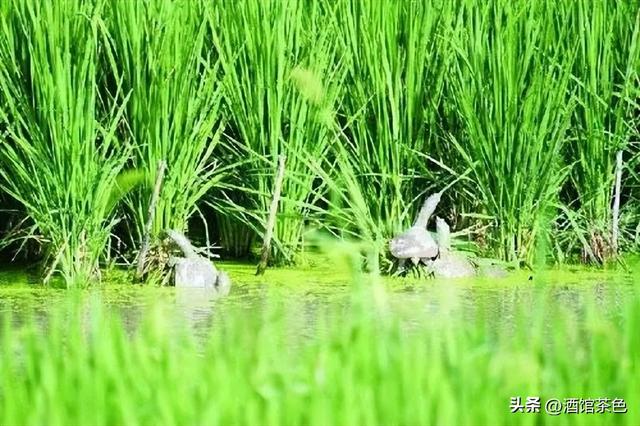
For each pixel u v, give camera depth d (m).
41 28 15.84
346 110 17.45
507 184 16.81
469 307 14.22
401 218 16.98
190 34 16.58
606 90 17.67
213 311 14.03
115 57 16.81
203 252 16.64
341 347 9.84
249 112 17.06
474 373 9.41
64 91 15.54
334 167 17.36
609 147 17.59
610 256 17.14
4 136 15.64
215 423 8.38
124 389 8.91
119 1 16.53
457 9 17.89
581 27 17.72
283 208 17.05
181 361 10.17
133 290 15.30
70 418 8.70
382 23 17.23
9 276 15.96
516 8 17.45
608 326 11.02
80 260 15.47
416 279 16.09
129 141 16.45
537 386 9.48
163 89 16.27
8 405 8.80
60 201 15.41
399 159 17.06
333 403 8.73
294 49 17.30
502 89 16.88
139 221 16.39
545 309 14.03
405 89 17.30
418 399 8.73
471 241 17.11
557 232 17.41
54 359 9.85
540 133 16.78
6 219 17.11
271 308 14.16
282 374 9.44
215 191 17.62
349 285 15.62
